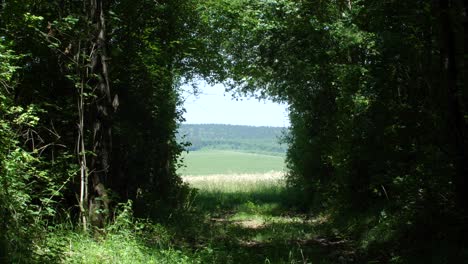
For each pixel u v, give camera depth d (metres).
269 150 178.75
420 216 10.24
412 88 11.63
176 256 9.16
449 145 9.70
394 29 11.66
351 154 15.01
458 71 9.82
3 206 7.70
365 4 12.07
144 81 15.68
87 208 10.68
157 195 16.61
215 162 115.06
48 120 12.02
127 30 14.99
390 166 12.76
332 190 18.34
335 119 19.47
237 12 18.33
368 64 13.28
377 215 13.13
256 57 21.91
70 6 12.29
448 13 9.38
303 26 17.44
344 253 11.59
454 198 9.73
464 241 8.82
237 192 29.55
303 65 19.61
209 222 16.70
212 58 22.20
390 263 9.83
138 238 10.20
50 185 10.52
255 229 15.48
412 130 11.45
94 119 11.16
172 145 18.03
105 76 11.38
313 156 22.61
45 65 11.98
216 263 9.76
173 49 17.42
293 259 10.46
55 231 9.20
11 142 8.73
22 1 10.70
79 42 11.14
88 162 11.47
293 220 18.02
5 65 8.75
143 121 15.94
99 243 9.13
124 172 14.55
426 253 9.28
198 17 18.83
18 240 7.36
